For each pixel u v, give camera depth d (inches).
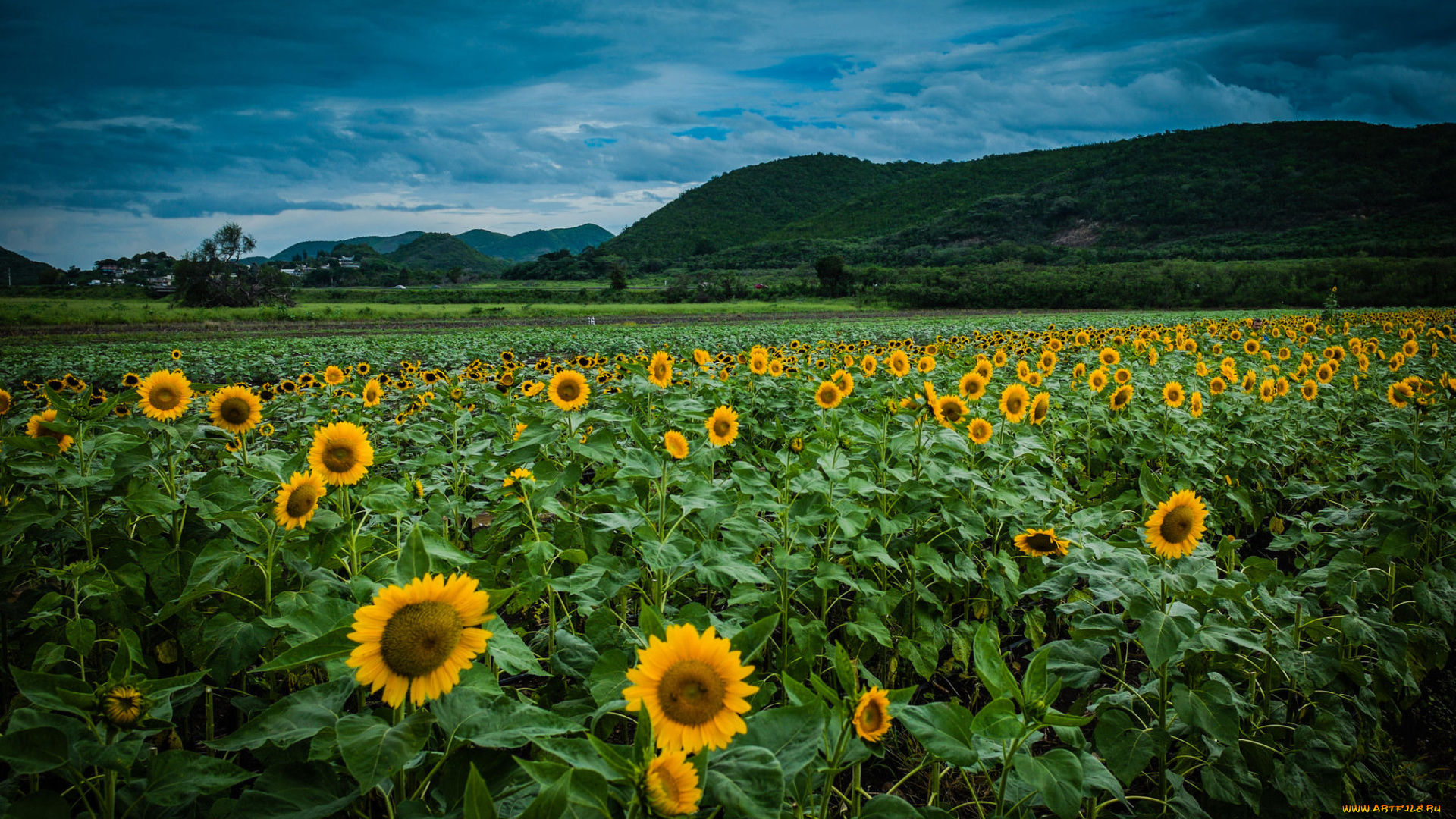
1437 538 164.4
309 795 73.9
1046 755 82.4
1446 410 228.1
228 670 95.7
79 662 110.6
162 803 71.5
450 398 243.1
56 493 135.3
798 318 2178.9
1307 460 283.7
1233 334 633.6
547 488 131.4
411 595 65.6
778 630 132.6
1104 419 239.8
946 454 181.0
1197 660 108.6
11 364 772.6
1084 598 154.7
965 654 148.6
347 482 108.3
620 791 64.3
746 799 61.4
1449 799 124.3
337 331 1700.3
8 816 67.4
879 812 76.0
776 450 287.6
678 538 111.5
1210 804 114.1
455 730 71.0
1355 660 124.6
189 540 128.0
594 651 105.2
